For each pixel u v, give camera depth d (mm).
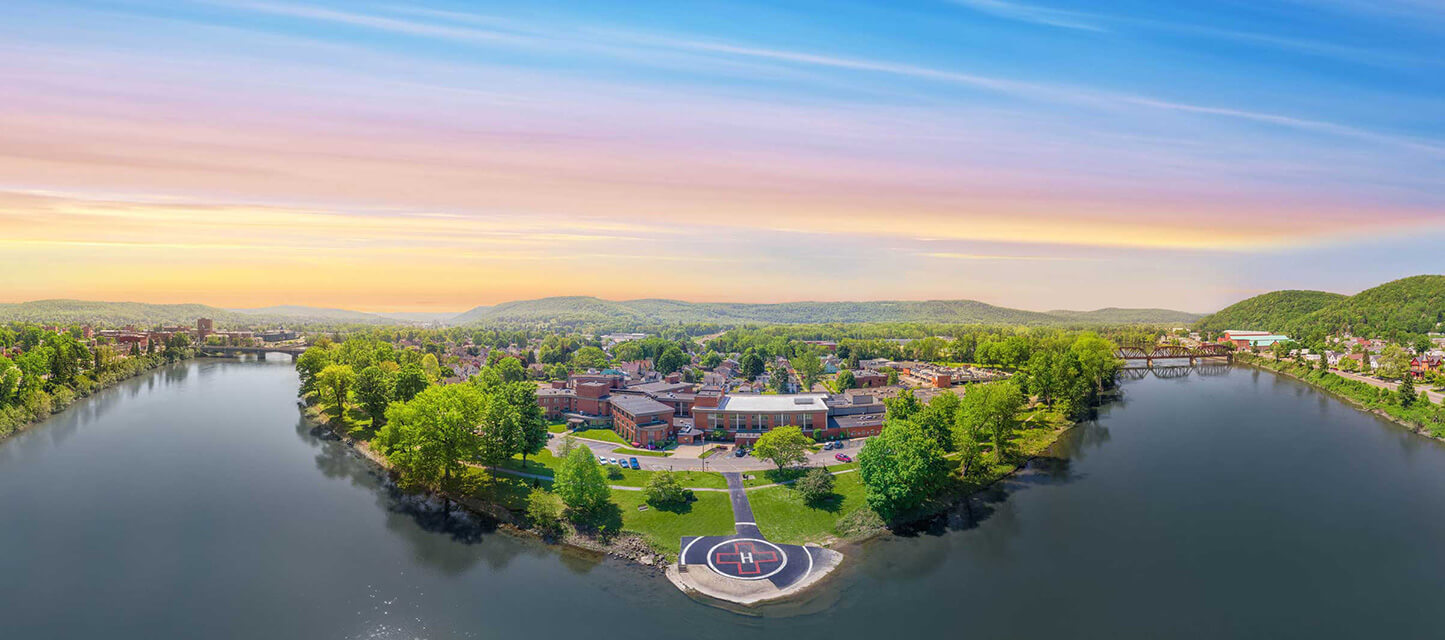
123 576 112938
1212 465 180250
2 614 100250
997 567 119812
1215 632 99812
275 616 102000
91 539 126688
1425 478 168750
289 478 164500
